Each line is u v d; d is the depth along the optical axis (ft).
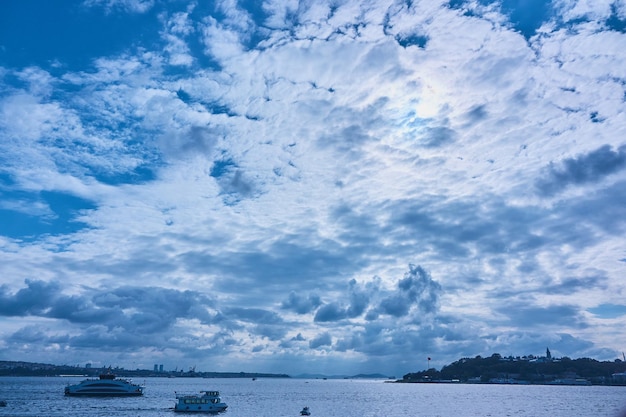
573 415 623.77
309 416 631.56
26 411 650.02
